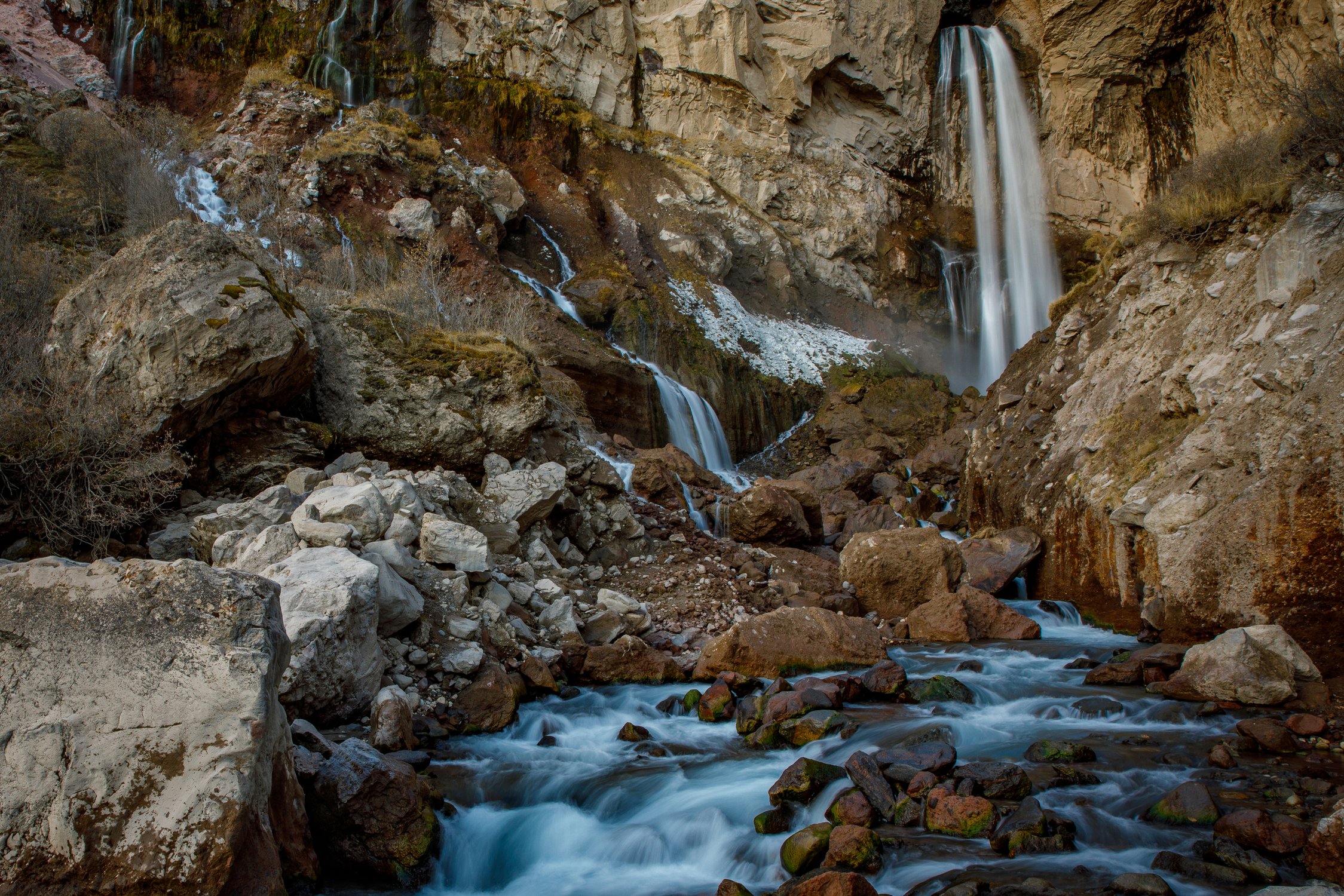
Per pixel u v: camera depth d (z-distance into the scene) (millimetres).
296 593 5371
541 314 17656
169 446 7445
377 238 17156
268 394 8492
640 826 4820
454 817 4816
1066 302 14852
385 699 5469
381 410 9367
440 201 18766
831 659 7711
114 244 13094
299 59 20797
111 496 7047
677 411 18453
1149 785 5066
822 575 10859
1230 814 4430
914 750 5328
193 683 3611
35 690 3521
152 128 17547
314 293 10570
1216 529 7941
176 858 3301
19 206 12320
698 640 8461
